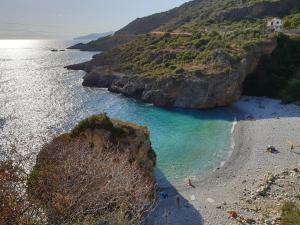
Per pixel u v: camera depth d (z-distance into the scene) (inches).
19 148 1395.2
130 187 748.0
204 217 1017.5
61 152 829.2
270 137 1720.0
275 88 2691.9
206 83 2465.6
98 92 3063.5
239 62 2640.3
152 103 2640.3
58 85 3383.4
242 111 2329.0
